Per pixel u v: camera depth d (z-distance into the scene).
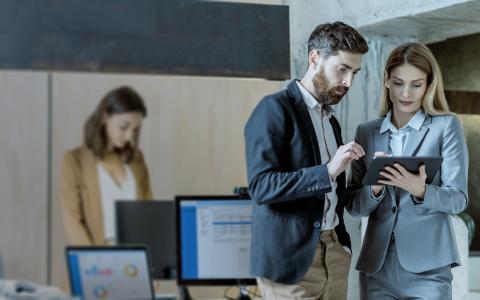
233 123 3.89
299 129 3.55
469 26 5.41
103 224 3.58
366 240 3.99
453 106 7.52
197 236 3.73
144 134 3.67
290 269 3.51
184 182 3.75
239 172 3.88
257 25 3.42
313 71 3.62
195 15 3.34
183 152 3.75
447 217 3.92
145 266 3.21
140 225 3.63
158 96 3.69
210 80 3.83
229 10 3.39
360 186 4.04
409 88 3.90
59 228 3.55
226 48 3.38
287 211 3.53
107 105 3.60
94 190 3.57
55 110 3.57
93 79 3.59
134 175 3.63
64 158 3.57
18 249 3.55
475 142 7.59
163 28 3.30
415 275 3.89
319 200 3.56
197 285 3.72
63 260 3.54
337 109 5.61
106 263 3.20
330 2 5.66
